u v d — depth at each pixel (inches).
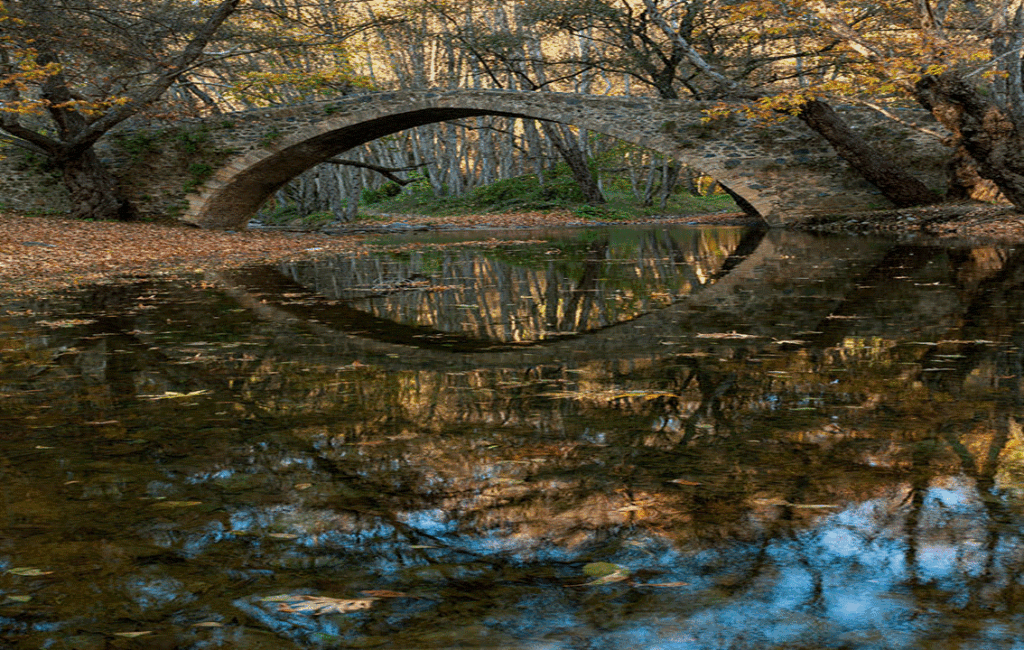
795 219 728.3
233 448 97.5
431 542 67.4
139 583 60.0
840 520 69.9
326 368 150.9
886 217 607.5
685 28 822.5
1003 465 83.4
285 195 1587.1
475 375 142.1
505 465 88.6
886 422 102.2
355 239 734.5
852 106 730.8
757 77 890.7
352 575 61.2
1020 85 566.3
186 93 968.3
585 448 94.7
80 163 800.3
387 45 1253.1
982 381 124.1
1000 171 496.1
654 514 72.6
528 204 1253.7
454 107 830.5
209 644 50.8
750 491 78.0
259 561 64.0
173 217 857.5
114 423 111.0
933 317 191.5
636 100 793.6
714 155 774.5
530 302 255.4
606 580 59.2
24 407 121.7
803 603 55.0
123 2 663.8
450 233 845.2
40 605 56.4
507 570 61.6
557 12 884.6
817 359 146.6
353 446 97.5
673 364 147.1
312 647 50.3
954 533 66.2
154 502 78.5
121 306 259.8
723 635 50.8
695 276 323.9
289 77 749.3
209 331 202.2
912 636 50.1
